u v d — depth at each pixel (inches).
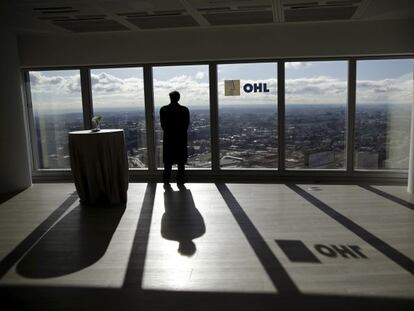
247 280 128.9
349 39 258.5
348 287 122.7
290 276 131.0
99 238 171.8
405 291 119.6
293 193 244.4
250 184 272.7
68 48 285.7
